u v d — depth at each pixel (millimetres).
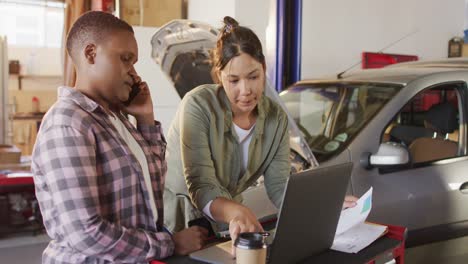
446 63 3805
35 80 7441
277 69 5203
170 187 2043
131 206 1427
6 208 3209
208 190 1746
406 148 2939
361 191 2854
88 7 5570
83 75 1457
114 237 1337
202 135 1820
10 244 3131
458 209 3160
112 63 1432
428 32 6844
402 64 4059
